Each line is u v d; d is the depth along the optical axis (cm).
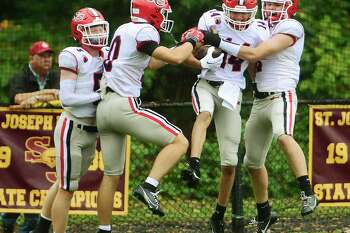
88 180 2566
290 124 2292
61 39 3850
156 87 3812
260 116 2369
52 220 2288
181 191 3119
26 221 2602
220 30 2303
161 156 2155
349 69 3812
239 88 2316
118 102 2161
